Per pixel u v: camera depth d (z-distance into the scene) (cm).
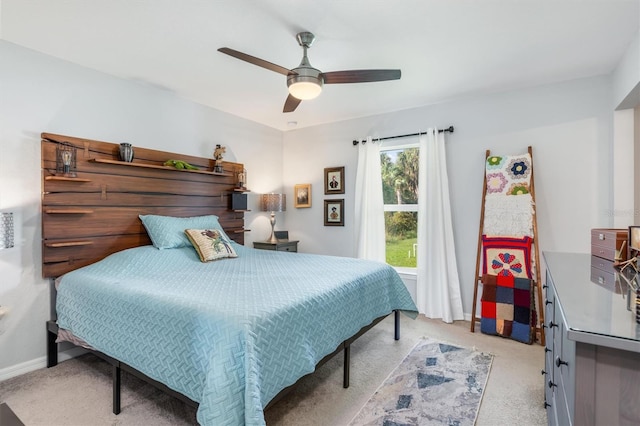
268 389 143
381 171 408
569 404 93
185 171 339
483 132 335
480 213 334
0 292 225
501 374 230
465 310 346
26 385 217
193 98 347
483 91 324
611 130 278
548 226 303
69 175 252
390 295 280
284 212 479
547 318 180
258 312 153
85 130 268
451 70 274
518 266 304
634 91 232
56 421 180
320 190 446
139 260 254
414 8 189
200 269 254
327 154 441
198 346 144
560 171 299
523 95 315
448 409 190
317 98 345
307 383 219
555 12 193
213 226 333
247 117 414
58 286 237
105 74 281
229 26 208
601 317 89
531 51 241
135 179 298
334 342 196
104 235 274
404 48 236
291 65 262
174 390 151
